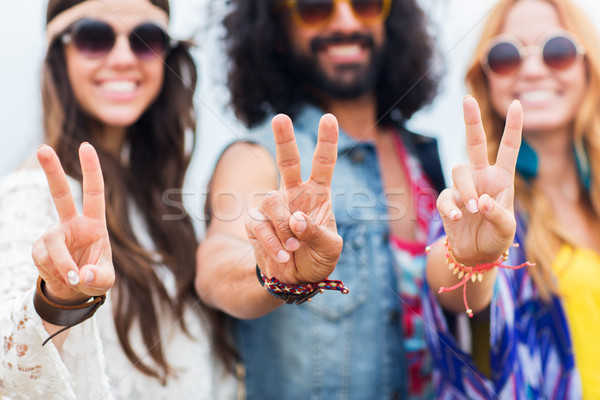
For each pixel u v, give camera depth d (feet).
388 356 3.33
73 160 3.26
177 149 3.53
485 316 2.89
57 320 2.19
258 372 3.36
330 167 2.07
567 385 3.09
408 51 3.83
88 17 3.24
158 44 3.38
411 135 3.78
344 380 3.29
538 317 3.21
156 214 3.35
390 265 3.38
